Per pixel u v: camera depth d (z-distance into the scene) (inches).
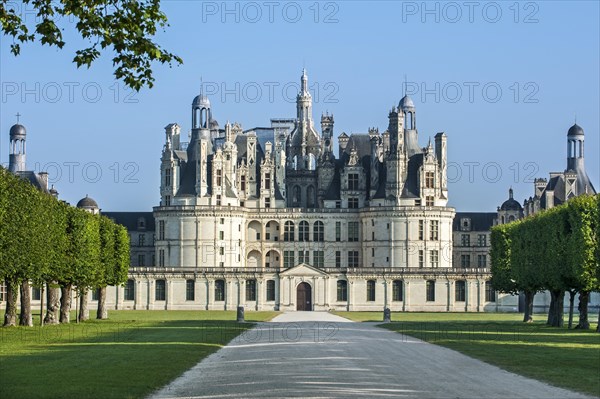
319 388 2114.9
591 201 4591.5
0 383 2167.8
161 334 4057.6
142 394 2031.3
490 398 1967.3
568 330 4527.6
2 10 1815.9
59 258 4916.3
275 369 2513.5
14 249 4160.9
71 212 5182.1
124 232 6437.0
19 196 4259.4
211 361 2763.3
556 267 4776.1
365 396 1989.4
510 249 6058.1
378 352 3053.6
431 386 2149.4
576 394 2027.6
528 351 3075.8
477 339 3725.4
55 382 2188.7
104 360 2731.3
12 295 4608.8
